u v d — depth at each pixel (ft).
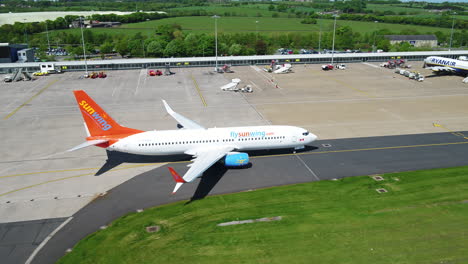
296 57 495.00
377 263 113.70
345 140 217.36
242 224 133.80
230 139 184.65
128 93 333.62
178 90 345.92
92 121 171.94
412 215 138.62
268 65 490.90
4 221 137.28
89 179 169.99
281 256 116.78
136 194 156.97
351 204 146.82
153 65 460.55
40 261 116.47
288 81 388.37
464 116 261.24
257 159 191.93
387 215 138.62
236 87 357.61
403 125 243.40
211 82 383.04
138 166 183.52
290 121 253.44
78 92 164.66
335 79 397.39
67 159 191.21
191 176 145.59
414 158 191.11
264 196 153.89
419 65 479.00
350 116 263.90
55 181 168.04
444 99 307.99
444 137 220.84
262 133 188.44
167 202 150.51
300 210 142.61
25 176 172.55
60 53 637.30
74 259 117.08
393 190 157.89
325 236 126.41
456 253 118.11
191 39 640.17
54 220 138.21
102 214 142.10
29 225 135.03
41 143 212.84
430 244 122.31
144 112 274.36
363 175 172.55
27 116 264.31
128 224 135.33
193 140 180.86
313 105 293.64
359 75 419.13
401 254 117.70
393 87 355.56
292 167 181.88
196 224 134.41
